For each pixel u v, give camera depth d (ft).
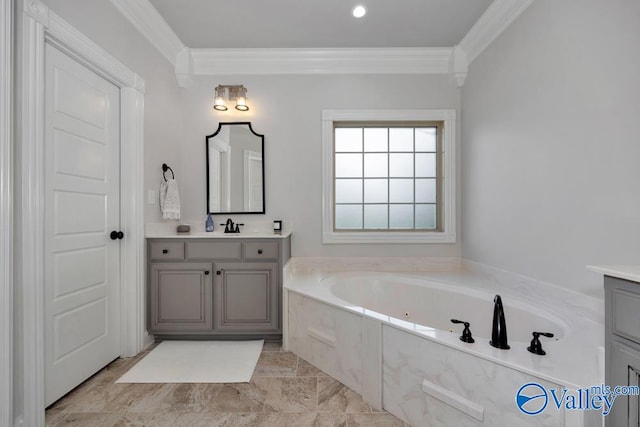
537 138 5.83
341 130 9.51
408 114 9.09
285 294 7.10
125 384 5.61
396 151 9.54
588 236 4.73
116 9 6.24
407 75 9.14
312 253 9.18
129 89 6.68
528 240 6.13
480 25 7.55
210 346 7.18
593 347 3.92
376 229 9.52
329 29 7.93
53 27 4.71
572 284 5.06
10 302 3.98
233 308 7.30
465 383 3.92
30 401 4.30
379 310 8.04
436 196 9.48
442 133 9.37
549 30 5.48
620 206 4.22
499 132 7.11
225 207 9.14
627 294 2.80
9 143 3.97
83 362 5.64
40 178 4.44
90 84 5.80
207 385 5.57
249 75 9.18
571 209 5.05
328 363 5.96
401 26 7.81
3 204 3.90
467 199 8.70
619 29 4.18
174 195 8.11
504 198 6.93
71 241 5.38
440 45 8.68
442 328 7.16
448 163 9.08
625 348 2.81
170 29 7.89
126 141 6.68
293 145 9.18
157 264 7.23
